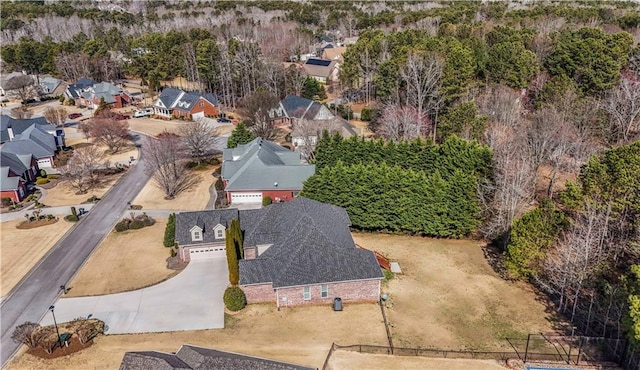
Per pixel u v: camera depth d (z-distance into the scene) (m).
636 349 28.34
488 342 33.91
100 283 42.19
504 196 47.34
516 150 51.50
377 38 104.19
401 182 48.81
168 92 108.12
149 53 136.62
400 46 94.31
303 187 52.50
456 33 103.06
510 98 69.38
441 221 49.03
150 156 64.75
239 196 57.28
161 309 38.09
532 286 41.22
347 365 31.44
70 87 120.06
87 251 48.34
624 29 104.06
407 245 48.88
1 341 34.75
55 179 70.06
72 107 116.81
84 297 40.06
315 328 35.50
